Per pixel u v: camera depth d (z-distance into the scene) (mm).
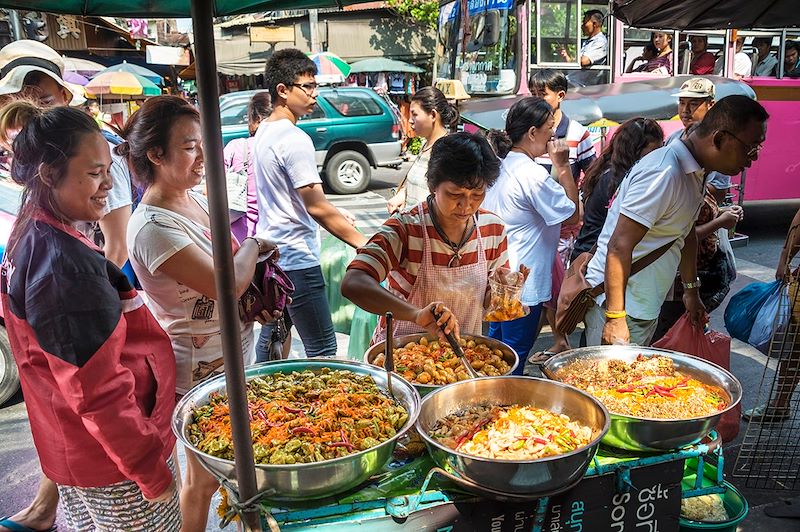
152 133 2125
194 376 2314
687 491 2154
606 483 1932
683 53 7492
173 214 2186
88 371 1663
